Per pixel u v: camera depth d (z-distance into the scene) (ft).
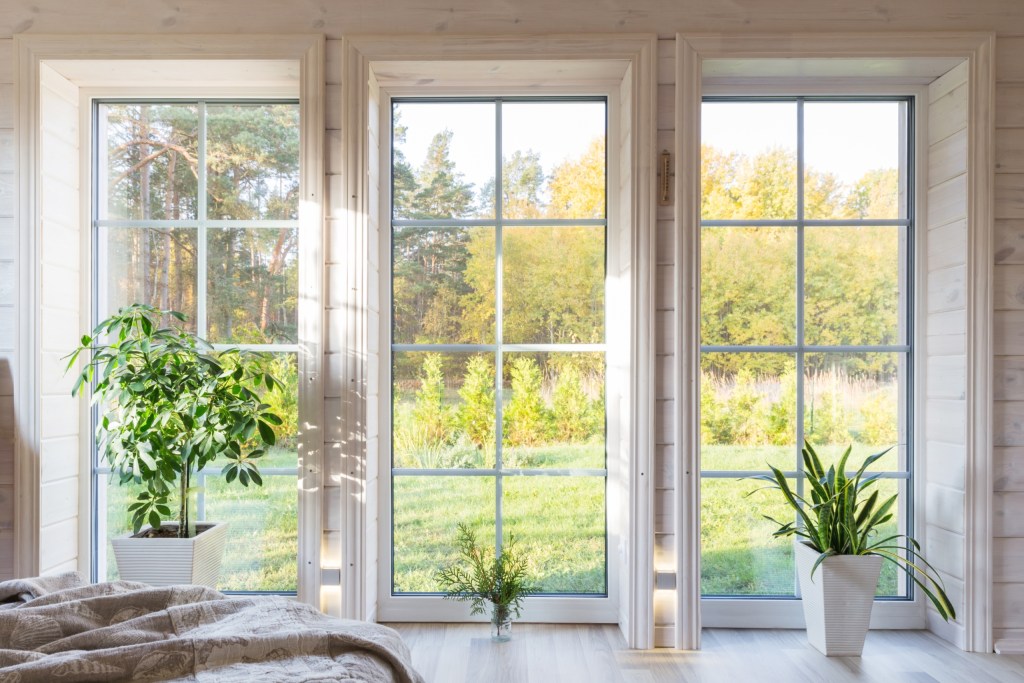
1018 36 7.43
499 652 7.35
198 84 8.07
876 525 8.29
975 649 7.39
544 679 6.68
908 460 8.27
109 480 8.19
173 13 7.41
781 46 7.40
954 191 7.70
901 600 8.20
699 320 7.41
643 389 7.43
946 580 7.77
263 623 3.95
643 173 7.43
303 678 3.24
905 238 8.31
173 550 7.00
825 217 8.32
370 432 7.70
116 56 7.39
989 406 7.39
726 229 8.30
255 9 7.41
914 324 8.21
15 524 7.32
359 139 7.42
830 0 7.41
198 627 3.92
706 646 7.55
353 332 7.42
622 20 7.44
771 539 8.25
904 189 8.31
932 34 7.38
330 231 7.47
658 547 7.51
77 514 8.01
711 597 8.24
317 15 7.43
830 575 7.23
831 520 7.38
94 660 3.25
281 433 8.23
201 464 7.04
